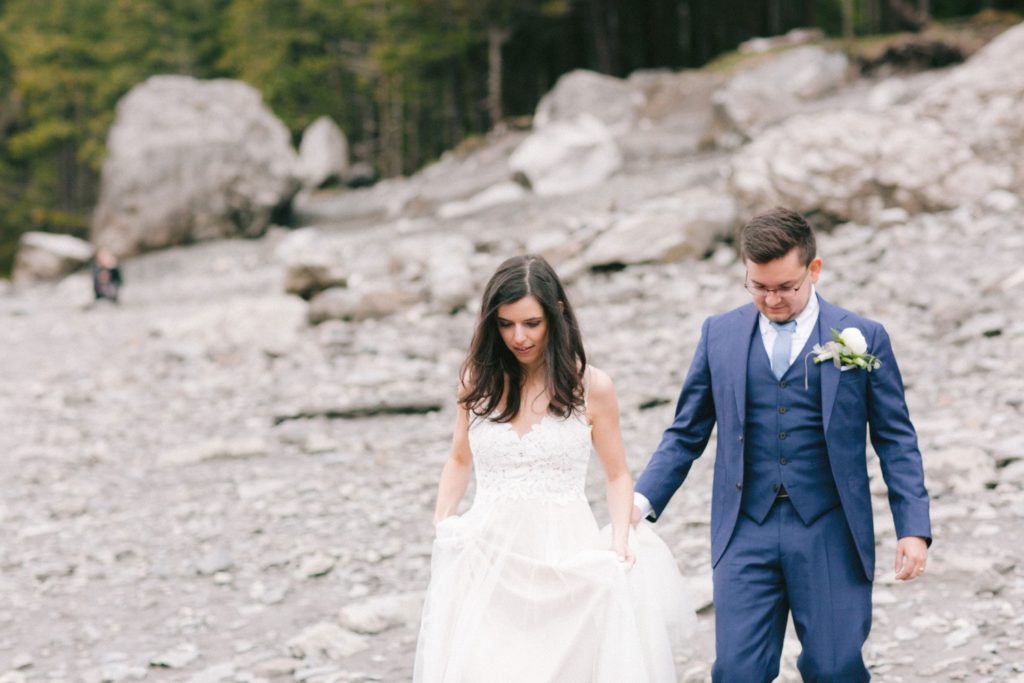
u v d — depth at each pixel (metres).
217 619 5.65
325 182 35.16
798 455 3.11
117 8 47.53
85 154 47.19
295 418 9.96
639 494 3.38
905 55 23.06
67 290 26.27
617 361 10.24
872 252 11.92
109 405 11.59
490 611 3.28
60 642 5.45
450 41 39.41
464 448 3.57
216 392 11.66
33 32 47.34
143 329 17.20
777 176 13.55
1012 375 8.04
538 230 16.20
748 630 3.08
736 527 3.18
